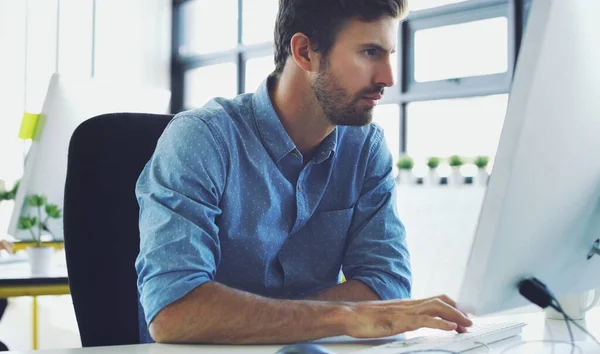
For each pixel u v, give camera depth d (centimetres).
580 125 71
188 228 104
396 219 132
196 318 96
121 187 124
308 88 118
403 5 111
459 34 368
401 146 398
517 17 340
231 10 527
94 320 120
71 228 121
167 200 108
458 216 350
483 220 72
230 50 525
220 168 114
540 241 76
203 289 99
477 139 360
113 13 555
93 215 122
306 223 128
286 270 125
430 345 89
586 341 97
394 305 99
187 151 111
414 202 373
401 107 397
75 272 120
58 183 213
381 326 95
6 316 443
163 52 574
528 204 71
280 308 98
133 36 560
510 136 68
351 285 120
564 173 72
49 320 435
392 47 112
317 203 127
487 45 355
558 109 68
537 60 65
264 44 496
